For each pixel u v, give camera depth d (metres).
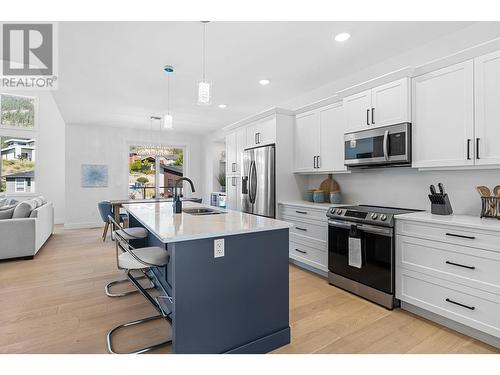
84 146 6.51
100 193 6.68
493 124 2.00
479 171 2.35
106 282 3.00
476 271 1.88
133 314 2.29
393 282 2.40
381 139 2.69
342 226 2.81
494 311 1.80
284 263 1.93
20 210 3.93
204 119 6.00
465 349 1.82
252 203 4.20
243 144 4.62
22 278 3.11
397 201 3.00
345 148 3.08
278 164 3.85
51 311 2.33
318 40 2.67
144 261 1.84
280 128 3.87
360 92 2.91
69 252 4.21
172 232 1.60
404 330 2.06
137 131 7.12
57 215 6.95
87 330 2.04
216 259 1.66
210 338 1.65
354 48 2.83
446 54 2.59
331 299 2.61
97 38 2.62
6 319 2.20
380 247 2.46
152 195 7.45
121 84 3.83
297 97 4.42
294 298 2.63
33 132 6.61
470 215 2.36
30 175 6.64
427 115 2.40
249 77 3.60
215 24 2.40
